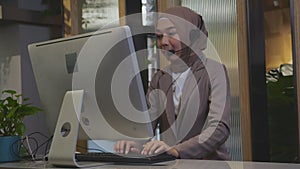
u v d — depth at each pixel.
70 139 1.50
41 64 1.75
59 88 1.71
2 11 3.94
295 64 2.82
